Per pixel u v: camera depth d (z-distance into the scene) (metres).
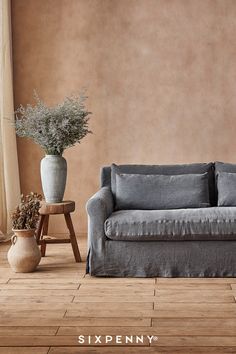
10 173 6.90
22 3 7.11
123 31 7.05
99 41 7.08
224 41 7.00
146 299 4.48
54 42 7.11
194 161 7.09
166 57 7.04
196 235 5.03
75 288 4.80
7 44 6.88
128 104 7.09
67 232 7.20
